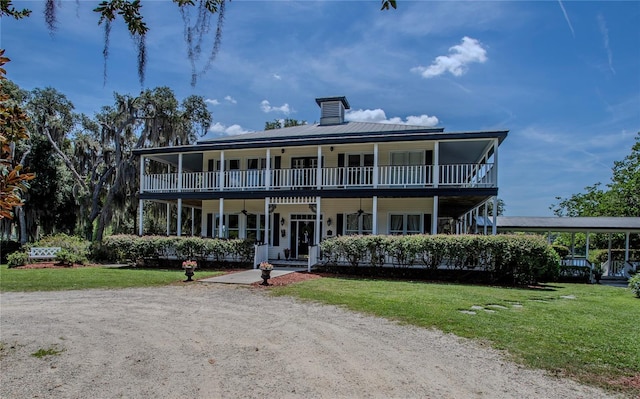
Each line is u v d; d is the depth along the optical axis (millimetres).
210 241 16469
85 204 23359
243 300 9164
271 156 19047
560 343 5625
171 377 4441
